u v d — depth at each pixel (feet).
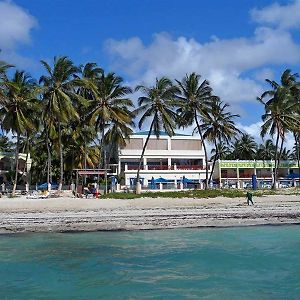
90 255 71.10
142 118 170.81
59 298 47.73
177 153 259.39
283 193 168.14
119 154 250.37
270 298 47.01
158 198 146.51
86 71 184.44
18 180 220.84
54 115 161.07
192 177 243.19
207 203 137.18
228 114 209.15
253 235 90.63
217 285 52.21
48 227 99.45
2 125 163.84
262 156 342.85
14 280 55.47
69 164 214.28
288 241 82.84
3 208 121.08
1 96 146.20
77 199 137.28
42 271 60.23
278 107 197.57
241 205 131.95
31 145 238.48
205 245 79.25
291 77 214.69
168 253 72.13
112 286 52.29
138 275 57.57
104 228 99.50
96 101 169.17
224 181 262.26
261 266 62.03
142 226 101.45
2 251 75.00
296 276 56.18
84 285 52.90
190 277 56.18
